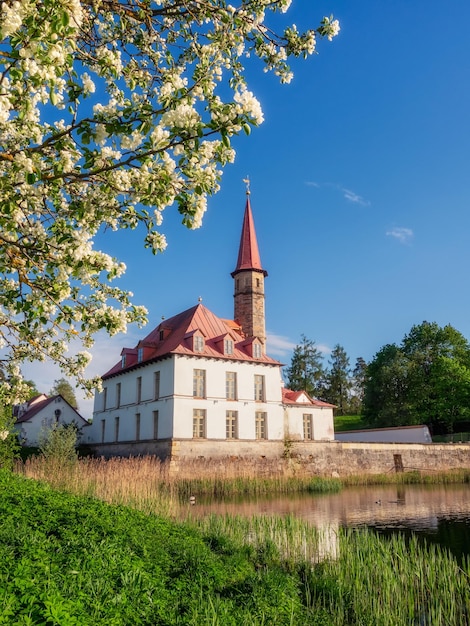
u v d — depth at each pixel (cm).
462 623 948
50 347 920
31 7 430
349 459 4316
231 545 1308
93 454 4741
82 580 721
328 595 1062
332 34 762
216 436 3822
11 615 517
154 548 1054
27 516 1122
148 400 4072
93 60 648
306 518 2080
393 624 938
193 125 497
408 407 6309
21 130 534
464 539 1656
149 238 680
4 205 550
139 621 643
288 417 4512
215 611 767
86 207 611
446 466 4781
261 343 4281
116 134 520
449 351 6588
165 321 4875
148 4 696
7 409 2358
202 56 714
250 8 712
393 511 2295
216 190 592
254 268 5200
